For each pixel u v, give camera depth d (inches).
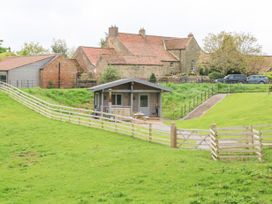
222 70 3922.2
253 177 923.4
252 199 816.3
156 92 2463.1
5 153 1309.1
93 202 831.7
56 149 1322.6
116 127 1583.4
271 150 1168.2
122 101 2397.9
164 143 1379.2
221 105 2471.7
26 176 1050.7
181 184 903.1
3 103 2247.8
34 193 914.1
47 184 970.7
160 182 921.5
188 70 4234.7
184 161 1058.1
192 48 4254.4
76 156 1219.9
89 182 958.4
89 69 3865.7
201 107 2556.6
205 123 1807.3
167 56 4188.0
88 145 1359.5
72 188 926.4
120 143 1391.5
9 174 1079.6
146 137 1448.1
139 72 3705.7
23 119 1907.0
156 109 2479.1
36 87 3002.0
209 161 1074.7
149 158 1114.7
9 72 3078.2
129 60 3676.2
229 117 1839.3
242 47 4077.3
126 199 835.4
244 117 1769.2
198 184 900.6
